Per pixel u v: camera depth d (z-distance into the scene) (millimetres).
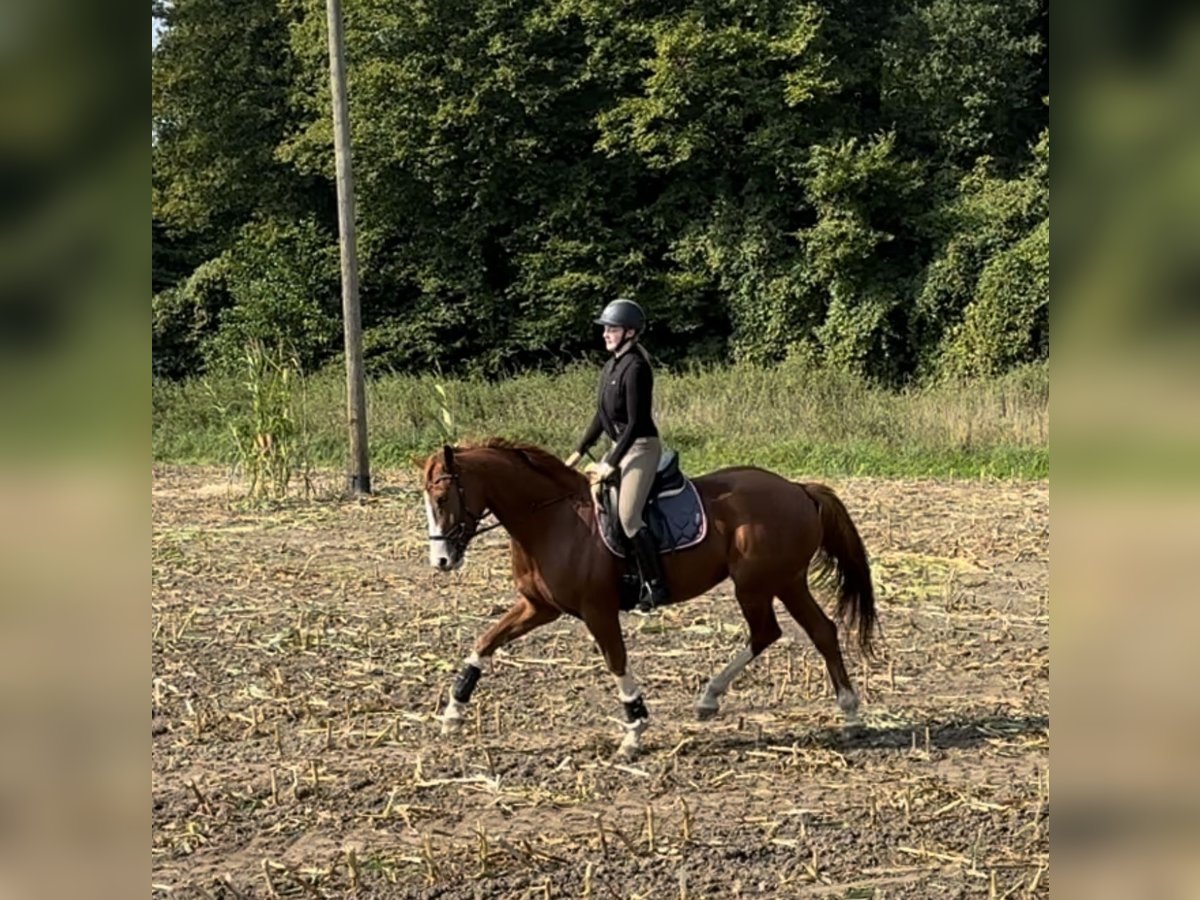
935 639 9273
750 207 31047
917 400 23031
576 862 5324
